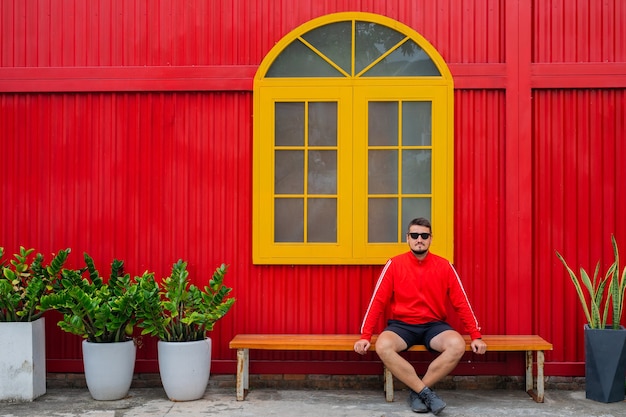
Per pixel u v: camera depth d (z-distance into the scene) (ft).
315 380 17.90
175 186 18.12
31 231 18.22
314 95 17.90
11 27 18.26
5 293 16.33
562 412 15.56
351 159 17.85
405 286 16.34
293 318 17.93
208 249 18.06
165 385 16.52
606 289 17.62
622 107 17.75
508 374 17.66
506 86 17.71
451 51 17.88
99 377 16.43
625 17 17.72
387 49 17.98
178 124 18.15
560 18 17.81
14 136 18.30
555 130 17.81
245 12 18.04
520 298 17.60
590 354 16.55
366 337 15.96
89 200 18.19
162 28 18.15
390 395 16.55
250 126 18.08
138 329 18.21
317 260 17.81
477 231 17.75
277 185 18.01
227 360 17.98
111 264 17.94
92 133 18.21
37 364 16.87
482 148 17.80
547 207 17.76
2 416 15.30
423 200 17.85
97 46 18.19
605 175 17.72
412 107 17.89
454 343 15.43
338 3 17.93
